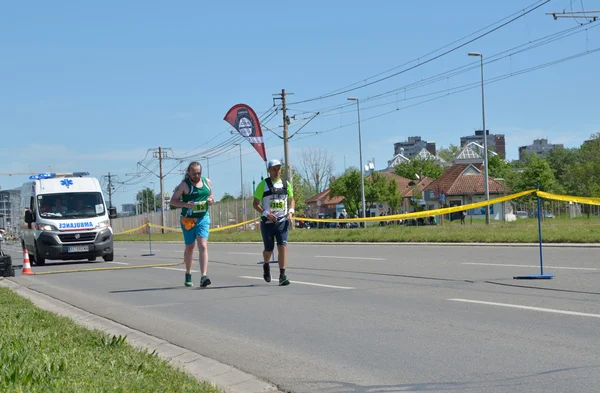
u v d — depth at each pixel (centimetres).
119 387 855
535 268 2261
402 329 1314
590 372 945
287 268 2777
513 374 958
